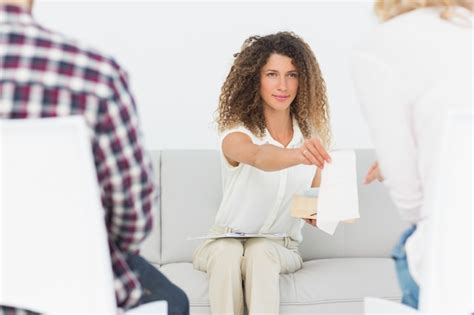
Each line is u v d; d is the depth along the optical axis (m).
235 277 2.51
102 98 1.28
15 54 1.27
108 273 1.35
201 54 3.55
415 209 1.57
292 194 2.77
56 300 1.36
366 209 3.04
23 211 1.30
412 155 1.53
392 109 1.52
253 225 2.79
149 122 3.55
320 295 2.57
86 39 3.56
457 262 1.45
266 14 3.57
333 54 3.59
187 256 2.99
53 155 1.26
